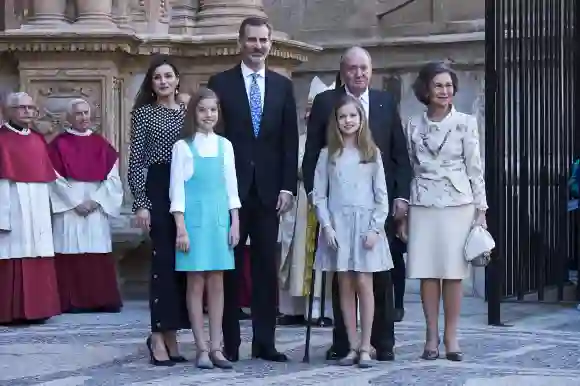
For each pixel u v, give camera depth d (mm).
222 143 11922
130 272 19109
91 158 17766
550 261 17625
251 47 12289
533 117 16797
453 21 21047
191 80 19047
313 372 11336
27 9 19500
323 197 11859
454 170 12195
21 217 16406
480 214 12211
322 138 12148
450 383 10656
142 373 11438
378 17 21703
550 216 17500
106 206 17781
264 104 12258
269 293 12273
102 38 18391
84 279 17625
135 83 19109
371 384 10719
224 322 12188
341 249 11656
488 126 15531
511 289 16172
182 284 11961
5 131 16641
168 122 12086
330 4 22156
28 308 16141
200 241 11648
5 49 18516
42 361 12328
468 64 20719
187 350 13180
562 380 10914
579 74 18047
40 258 16531
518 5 16484
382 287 12117
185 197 11727
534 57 16766
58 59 18625
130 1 19406
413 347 13234
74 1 19391
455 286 12227
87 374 11430
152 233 11961
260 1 19875
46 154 17000
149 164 12016
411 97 21297
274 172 12289
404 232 12430
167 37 18719
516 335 14266
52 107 18625
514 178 16234
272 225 12273
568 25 17828
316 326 15516
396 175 12195
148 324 16000
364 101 12117
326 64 22062
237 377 11070
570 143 18062
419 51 21203
